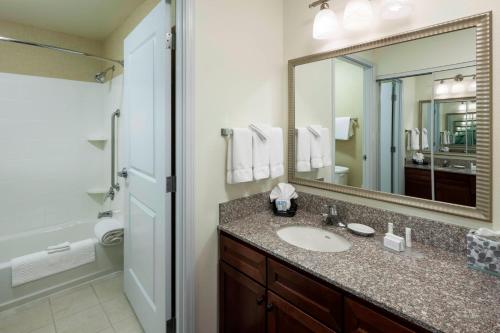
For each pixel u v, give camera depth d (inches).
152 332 65.1
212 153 59.2
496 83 41.6
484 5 42.2
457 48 45.1
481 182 43.4
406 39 50.5
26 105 103.6
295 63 70.1
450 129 46.5
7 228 101.4
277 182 73.5
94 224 110.7
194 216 56.8
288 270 45.4
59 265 85.9
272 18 69.9
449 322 29.4
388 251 47.1
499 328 28.4
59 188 112.1
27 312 77.2
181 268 57.2
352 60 59.0
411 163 51.4
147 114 64.3
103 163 121.8
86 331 71.0
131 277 78.6
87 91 116.8
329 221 60.6
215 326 62.9
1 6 89.2
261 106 68.5
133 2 87.0
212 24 57.7
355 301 36.5
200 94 56.4
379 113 55.4
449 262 42.9
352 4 52.7
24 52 103.0
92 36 115.3
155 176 61.2
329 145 64.7
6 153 100.3
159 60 56.8
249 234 55.1
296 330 44.9
